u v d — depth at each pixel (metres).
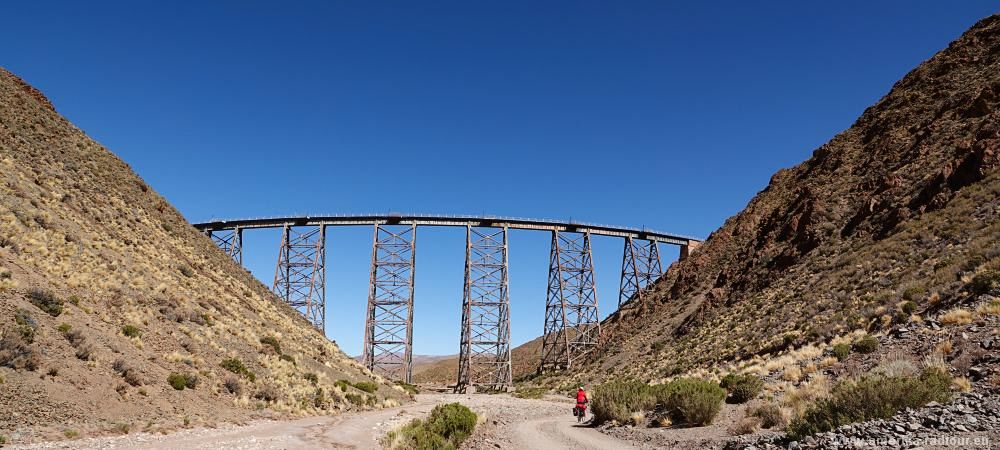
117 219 35.34
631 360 53.19
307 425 21.62
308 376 31.36
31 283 19.31
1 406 13.22
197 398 20.38
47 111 44.19
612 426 20.08
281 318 43.75
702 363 35.97
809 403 14.05
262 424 20.44
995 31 57.47
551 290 72.25
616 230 75.94
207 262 43.34
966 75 53.72
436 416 20.89
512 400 49.00
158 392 18.80
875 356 18.73
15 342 15.03
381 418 27.33
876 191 44.56
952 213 32.22
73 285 21.45
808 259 43.78
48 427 13.52
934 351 15.98
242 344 29.14
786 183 68.94
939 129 46.38
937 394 10.38
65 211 29.41
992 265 20.95
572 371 63.94
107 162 45.22
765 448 10.70
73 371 16.33
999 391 10.62
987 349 13.89
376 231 69.12
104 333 19.81
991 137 36.09
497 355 69.06
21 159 32.38
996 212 28.56
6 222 22.80
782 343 29.36
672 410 18.42
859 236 40.53
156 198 48.06
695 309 54.50
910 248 31.62
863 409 10.32
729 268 56.72
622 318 72.81
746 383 19.77
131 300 23.95
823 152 65.81
